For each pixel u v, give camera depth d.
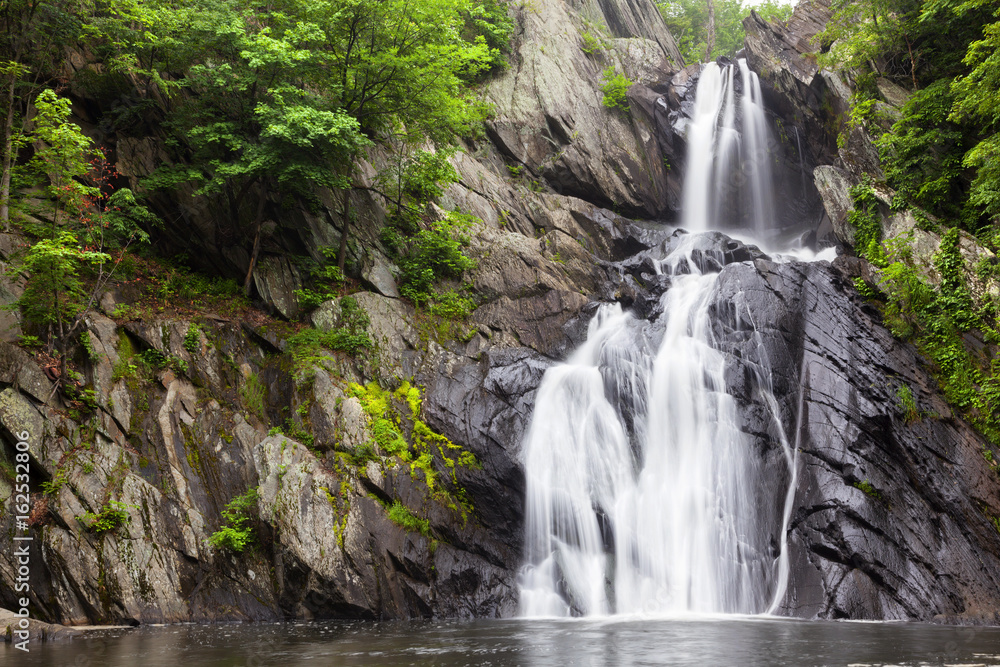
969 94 19.09
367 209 22.41
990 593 14.29
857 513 14.97
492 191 26.19
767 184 30.66
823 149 28.05
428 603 14.64
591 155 28.95
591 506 16.30
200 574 14.39
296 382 17.36
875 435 16.48
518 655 9.30
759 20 32.56
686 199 31.02
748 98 31.36
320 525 14.64
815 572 14.59
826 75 26.45
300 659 9.06
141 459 15.17
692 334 19.50
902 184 21.72
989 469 16.14
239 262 20.17
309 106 19.22
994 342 17.97
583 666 8.34
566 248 23.66
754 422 17.08
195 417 16.31
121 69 19.91
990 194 18.70
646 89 31.61
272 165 18.89
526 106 29.31
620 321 20.98
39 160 16.55
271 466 15.33
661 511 16.38
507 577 15.48
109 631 12.26
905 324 18.75
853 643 10.27
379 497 15.66
